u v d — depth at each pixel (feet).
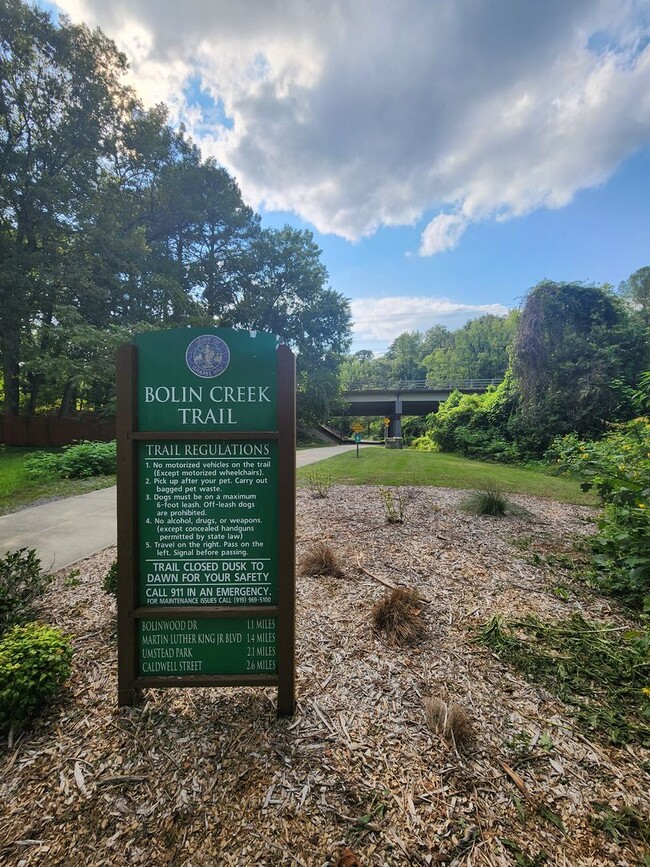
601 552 12.11
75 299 58.85
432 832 4.50
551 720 6.18
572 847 4.34
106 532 16.99
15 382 60.95
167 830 4.52
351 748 5.65
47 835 4.48
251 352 6.38
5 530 17.33
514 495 24.77
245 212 92.99
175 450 6.38
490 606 9.85
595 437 43.91
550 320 49.01
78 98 62.03
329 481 27.94
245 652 6.46
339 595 10.36
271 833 4.48
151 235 77.92
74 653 7.82
